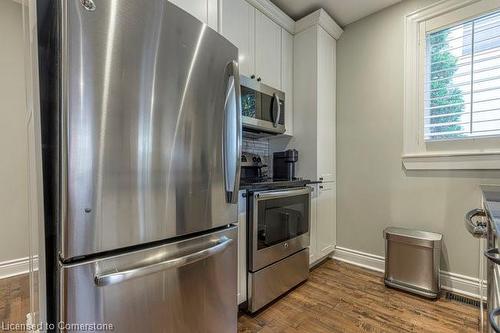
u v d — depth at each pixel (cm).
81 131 70
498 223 71
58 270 72
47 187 77
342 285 198
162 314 89
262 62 204
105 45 74
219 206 112
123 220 79
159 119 88
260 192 161
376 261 226
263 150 251
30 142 92
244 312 162
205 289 105
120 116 78
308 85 228
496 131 173
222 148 113
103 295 75
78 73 70
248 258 159
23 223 215
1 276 204
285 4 216
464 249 183
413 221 207
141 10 82
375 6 219
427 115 202
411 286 185
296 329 146
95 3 72
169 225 92
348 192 244
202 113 103
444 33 194
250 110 187
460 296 180
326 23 227
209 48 105
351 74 242
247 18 191
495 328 48
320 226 228
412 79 207
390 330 144
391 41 218
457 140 187
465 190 183
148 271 82
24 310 154
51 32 80
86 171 72
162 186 89
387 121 221
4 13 213
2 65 211
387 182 221
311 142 226
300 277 196
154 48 85
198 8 119
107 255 77
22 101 218
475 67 180
